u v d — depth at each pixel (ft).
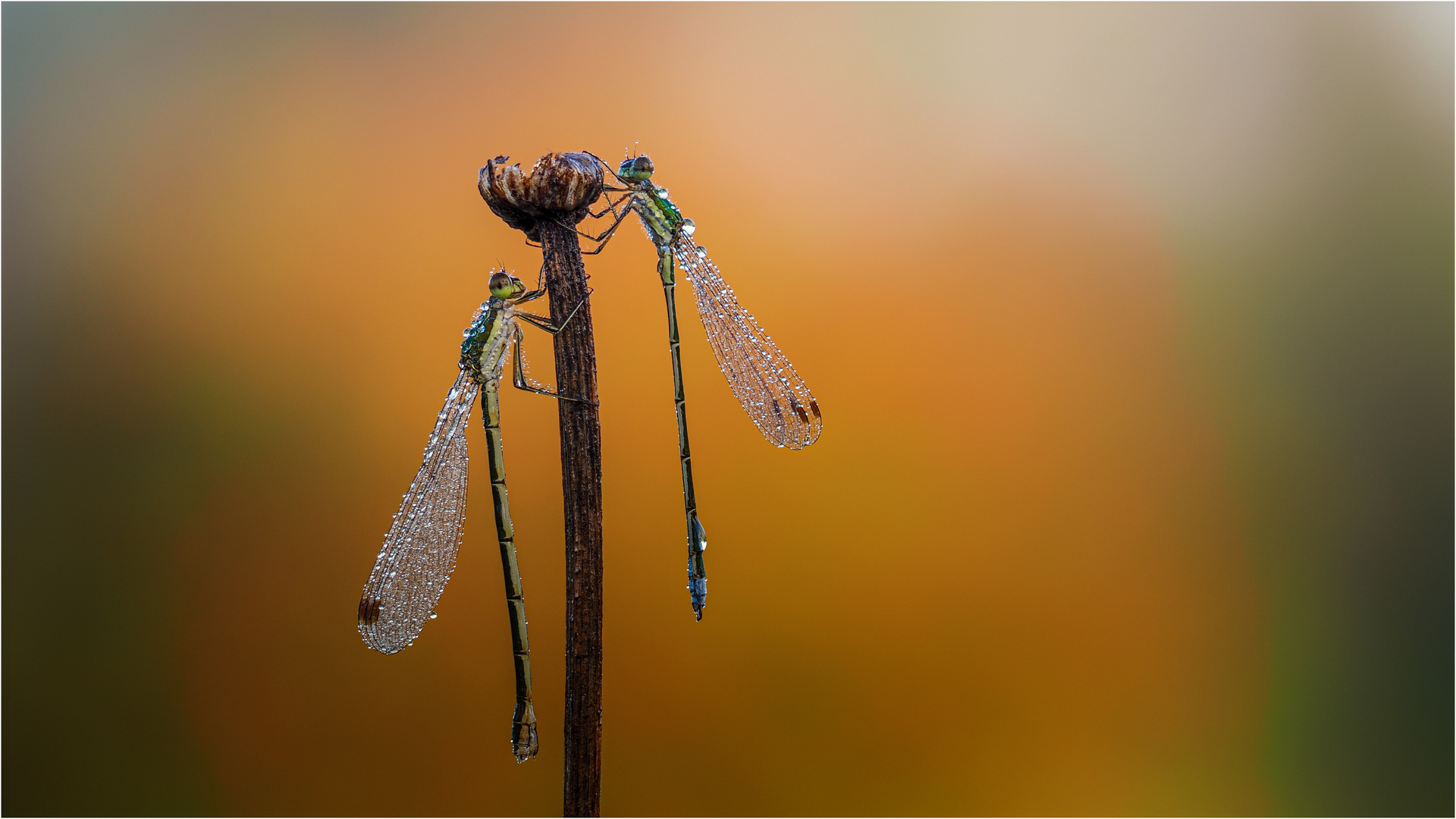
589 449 1.31
